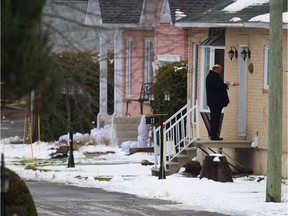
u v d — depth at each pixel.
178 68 87.38
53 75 32.72
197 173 74.44
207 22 76.69
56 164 85.19
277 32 60.09
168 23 94.56
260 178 69.62
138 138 95.12
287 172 69.81
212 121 74.50
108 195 63.22
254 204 57.88
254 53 74.50
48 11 35.69
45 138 104.38
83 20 41.22
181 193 62.25
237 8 76.25
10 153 96.00
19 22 30.59
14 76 30.89
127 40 77.44
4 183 32.88
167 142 75.94
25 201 36.66
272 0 59.53
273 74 60.31
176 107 87.00
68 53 36.22
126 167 80.69
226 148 75.94
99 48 41.53
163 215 53.69
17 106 36.19
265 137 72.69
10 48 30.67
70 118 81.25
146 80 95.25
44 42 31.52
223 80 78.31
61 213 54.19
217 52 78.81
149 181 68.75
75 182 71.25
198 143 74.50
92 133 100.56
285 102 70.19
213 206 57.28
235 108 76.38
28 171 78.19
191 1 95.81
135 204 58.44
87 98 36.06
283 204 57.78
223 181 68.50
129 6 52.31
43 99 32.81
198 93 80.56
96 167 81.06
